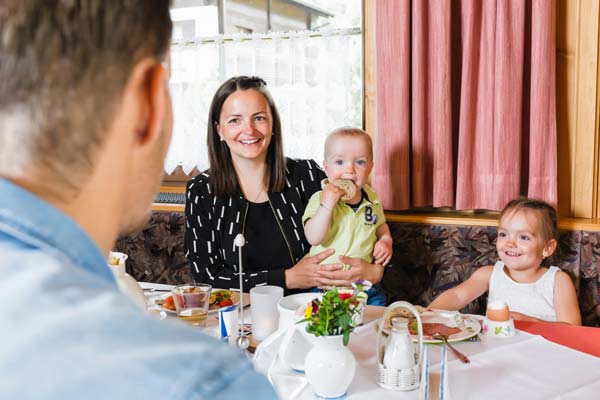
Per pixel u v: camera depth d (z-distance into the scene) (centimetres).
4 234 29
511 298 190
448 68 216
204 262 195
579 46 213
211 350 28
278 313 132
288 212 201
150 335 27
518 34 208
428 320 138
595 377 106
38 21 30
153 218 256
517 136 213
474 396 100
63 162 31
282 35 248
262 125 191
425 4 216
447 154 221
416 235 222
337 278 182
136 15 33
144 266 259
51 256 29
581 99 215
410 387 104
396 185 227
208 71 264
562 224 206
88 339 26
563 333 130
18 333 26
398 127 223
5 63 30
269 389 28
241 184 201
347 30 239
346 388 101
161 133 36
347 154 203
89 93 31
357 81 243
